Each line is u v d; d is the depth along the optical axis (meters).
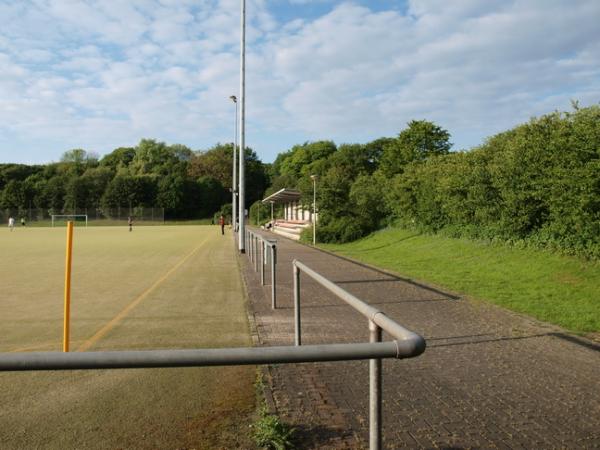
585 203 11.80
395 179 28.25
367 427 3.73
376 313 2.65
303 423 3.80
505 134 19.08
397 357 2.17
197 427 3.77
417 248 21.78
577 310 8.61
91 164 114.56
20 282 12.28
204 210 97.94
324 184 32.59
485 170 17.41
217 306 9.06
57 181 96.06
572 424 3.81
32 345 6.30
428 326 7.29
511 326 7.28
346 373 5.03
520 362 5.48
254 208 70.94
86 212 89.56
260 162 116.25
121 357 2.08
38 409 4.14
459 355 5.77
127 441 3.54
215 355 2.11
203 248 24.89
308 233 31.33
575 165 12.18
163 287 11.52
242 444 3.47
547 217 14.98
